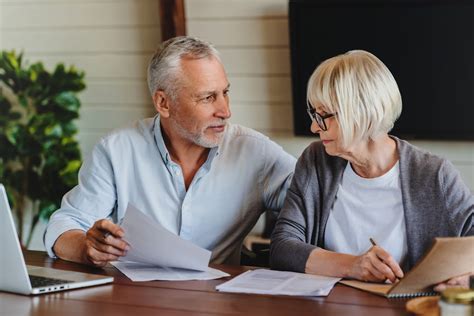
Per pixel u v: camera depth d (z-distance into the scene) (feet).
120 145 8.84
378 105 7.07
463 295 5.06
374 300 6.24
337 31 14.51
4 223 6.68
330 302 6.23
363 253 7.33
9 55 16.11
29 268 7.66
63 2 16.61
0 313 6.11
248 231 9.04
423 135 14.49
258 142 8.96
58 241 8.21
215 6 15.37
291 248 7.43
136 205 8.83
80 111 16.72
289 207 7.97
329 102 7.09
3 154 16.38
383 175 7.52
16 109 16.79
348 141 7.18
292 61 14.74
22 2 16.83
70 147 16.21
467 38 14.01
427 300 5.70
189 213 8.71
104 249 7.50
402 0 14.15
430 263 6.01
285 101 15.25
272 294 6.52
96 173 8.82
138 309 6.17
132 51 16.35
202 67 8.29
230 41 15.39
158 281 7.13
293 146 15.30
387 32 14.33
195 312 6.04
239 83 15.43
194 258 7.35
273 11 15.11
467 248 6.01
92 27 16.52
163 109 8.54
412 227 7.34
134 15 16.25
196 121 8.32
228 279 7.16
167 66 8.36
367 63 7.10
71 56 16.69
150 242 7.35
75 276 7.21
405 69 14.38
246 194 8.87
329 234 7.82
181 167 8.75
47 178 16.28
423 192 7.34
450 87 14.23
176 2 15.16
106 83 16.57
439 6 14.02
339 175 7.79
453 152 14.61
